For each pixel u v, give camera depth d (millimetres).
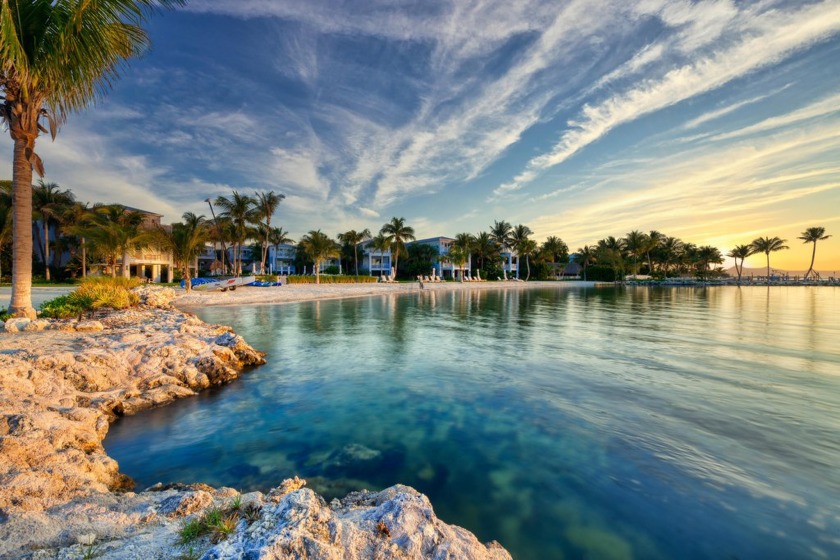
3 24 7918
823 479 4902
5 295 24484
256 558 2227
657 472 5137
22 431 4766
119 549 2750
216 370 9602
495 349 13367
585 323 20188
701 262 98062
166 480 5086
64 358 7793
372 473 5219
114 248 34031
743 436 6195
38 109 11039
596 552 3697
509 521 4164
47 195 42375
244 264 82312
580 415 7180
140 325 13336
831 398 7977
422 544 2949
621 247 96375
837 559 3582
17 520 3092
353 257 81188
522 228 86938
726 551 3701
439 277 75250
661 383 9156
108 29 9586
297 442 6223
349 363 11461
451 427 6734
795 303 34125
